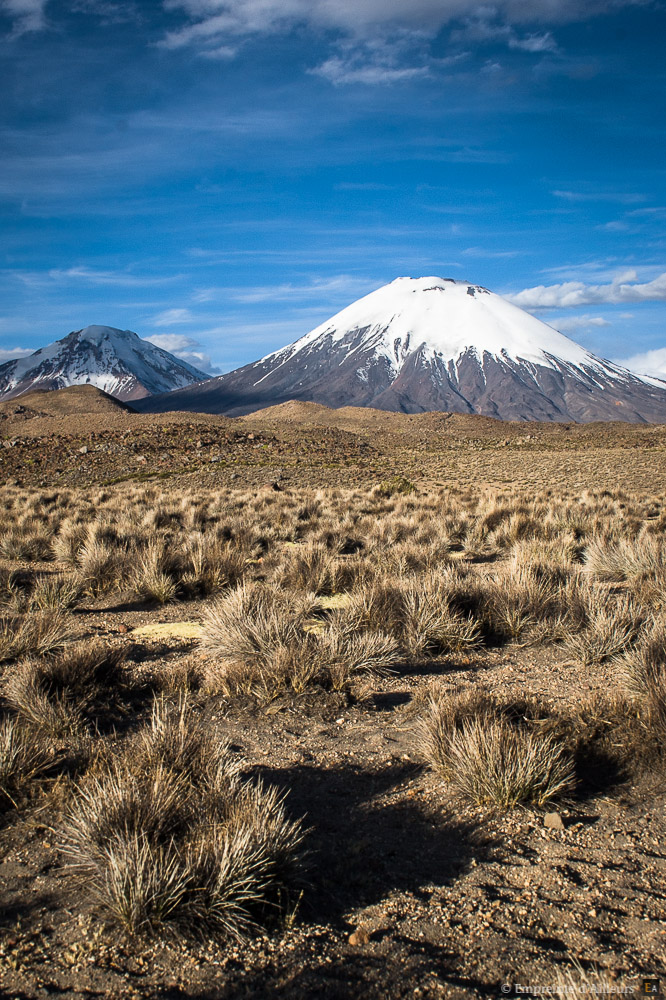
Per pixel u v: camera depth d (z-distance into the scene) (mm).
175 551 13164
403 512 23703
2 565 14070
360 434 102375
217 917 3016
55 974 2719
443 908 3152
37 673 5898
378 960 2799
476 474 52969
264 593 9141
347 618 8250
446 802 4215
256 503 26562
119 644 8094
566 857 3596
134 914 2926
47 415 110500
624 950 2848
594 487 38094
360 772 4652
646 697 5453
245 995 2602
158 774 3838
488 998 2574
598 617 7980
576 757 4719
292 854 3449
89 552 12734
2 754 4289
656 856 3605
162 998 2588
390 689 6555
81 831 3498
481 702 5246
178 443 66875
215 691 6316
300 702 6020
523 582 9445
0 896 3215
